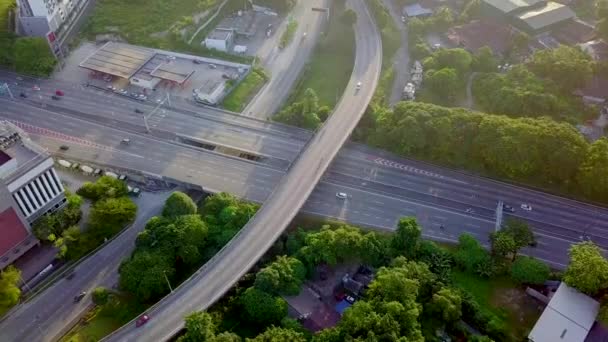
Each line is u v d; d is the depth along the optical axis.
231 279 166.75
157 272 165.88
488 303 171.75
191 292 163.50
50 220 187.75
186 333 148.62
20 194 179.75
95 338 162.25
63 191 198.12
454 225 198.00
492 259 180.38
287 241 184.12
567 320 152.50
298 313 164.75
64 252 182.75
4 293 164.75
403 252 178.38
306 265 176.50
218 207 193.25
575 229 196.00
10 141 188.50
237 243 178.12
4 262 180.50
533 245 184.88
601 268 155.12
